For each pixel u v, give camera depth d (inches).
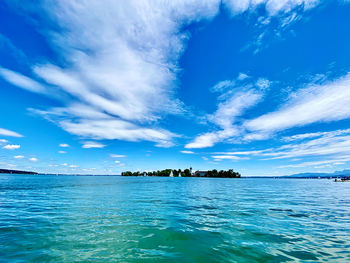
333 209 462.0
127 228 284.7
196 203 544.1
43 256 191.6
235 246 223.1
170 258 191.5
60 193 775.1
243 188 1318.9
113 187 1178.6
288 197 734.5
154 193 853.2
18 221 318.3
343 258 194.5
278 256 197.8
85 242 228.8
